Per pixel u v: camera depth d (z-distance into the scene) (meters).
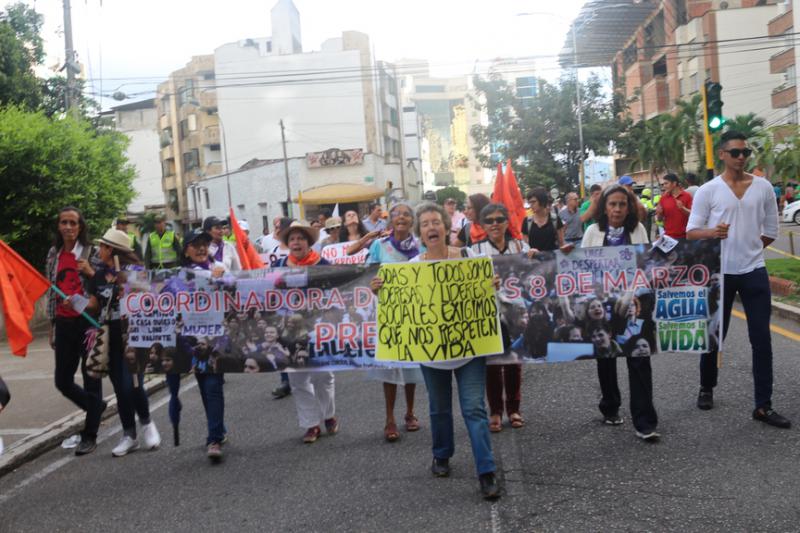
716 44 46.62
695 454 5.10
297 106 60.72
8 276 5.73
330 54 60.19
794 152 26.30
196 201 63.38
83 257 6.30
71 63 18.62
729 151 5.63
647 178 61.34
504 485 4.82
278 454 5.98
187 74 66.88
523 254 5.69
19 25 20.97
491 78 49.34
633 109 62.00
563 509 4.37
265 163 52.53
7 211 14.70
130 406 6.40
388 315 4.98
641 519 4.16
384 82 64.44
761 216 5.71
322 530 4.38
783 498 4.30
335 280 5.91
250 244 8.47
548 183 46.00
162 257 15.86
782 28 40.84
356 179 51.03
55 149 14.91
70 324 6.38
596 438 5.63
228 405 7.98
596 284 5.62
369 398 7.66
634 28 60.69
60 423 7.52
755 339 5.66
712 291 5.53
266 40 62.03
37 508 5.26
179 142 68.69
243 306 6.01
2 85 19.27
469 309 4.81
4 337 14.38
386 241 6.22
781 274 12.36
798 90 38.41
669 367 7.59
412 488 4.92
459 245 8.00
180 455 6.23
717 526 4.01
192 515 4.82
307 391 6.17
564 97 47.47
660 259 5.57
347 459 5.68
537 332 5.68
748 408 6.01
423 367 5.04
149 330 6.16
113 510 5.06
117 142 17.16
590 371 7.83
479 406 4.73
